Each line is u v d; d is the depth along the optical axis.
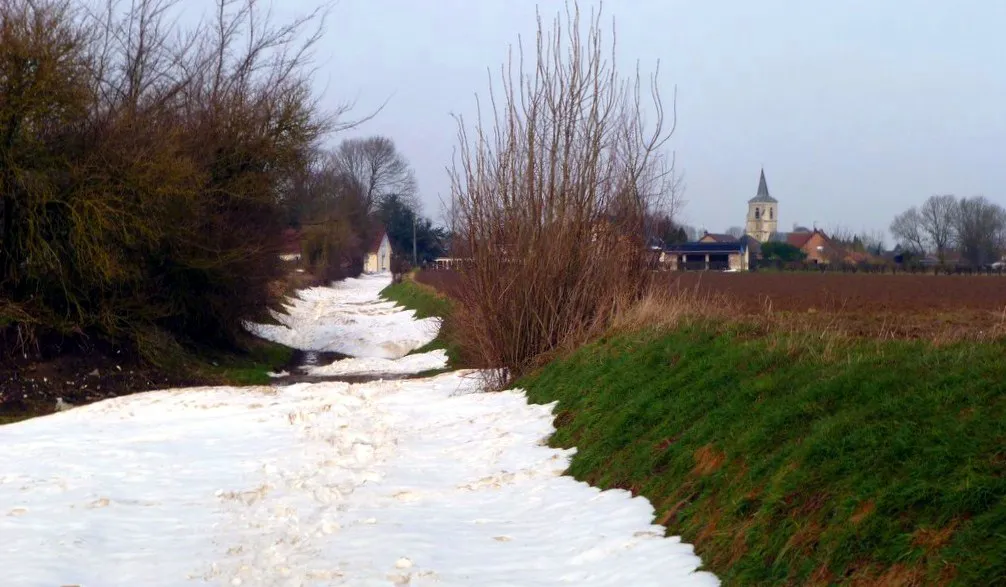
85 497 10.38
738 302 21.16
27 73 21.39
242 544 8.31
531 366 17.91
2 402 19.95
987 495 5.93
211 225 26.61
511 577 7.39
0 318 21.44
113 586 7.16
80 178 22.30
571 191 18.95
